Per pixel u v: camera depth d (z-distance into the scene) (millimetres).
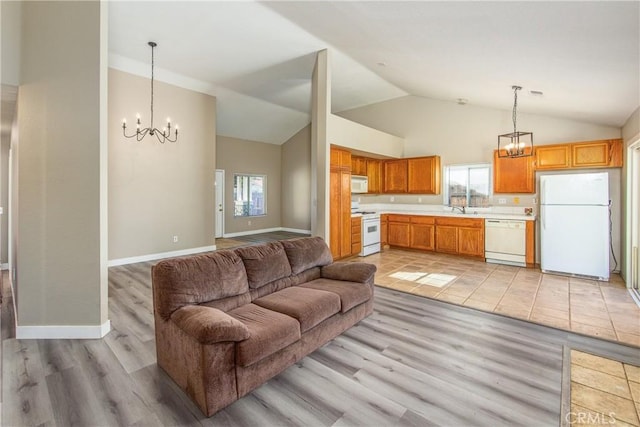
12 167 3660
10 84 2547
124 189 5332
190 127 6172
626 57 2631
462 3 2381
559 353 2494
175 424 1718
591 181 4527
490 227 5672
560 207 4773
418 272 5023
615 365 2320
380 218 6910
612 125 4809
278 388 2039
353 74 5836
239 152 8797
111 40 4375
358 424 1727
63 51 2646
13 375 2143
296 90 6566
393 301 3680
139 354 2438
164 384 2062
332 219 5484
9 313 3193
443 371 2240
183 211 6129
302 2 3193
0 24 2494
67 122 2658
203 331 1722
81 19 2676
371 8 2898
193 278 2234
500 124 5961
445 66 4059
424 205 7027
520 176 5594
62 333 2678
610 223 4805
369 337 2754
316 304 2463
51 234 2646
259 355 1925
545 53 2916
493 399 1938
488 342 2676
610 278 4633
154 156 5676
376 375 2188
